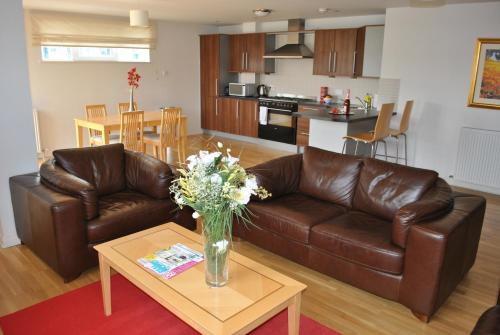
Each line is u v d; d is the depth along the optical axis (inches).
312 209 127.9
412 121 227.5
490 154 202.7
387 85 233.5
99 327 94.7
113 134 247.9
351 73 257.6
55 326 94.7
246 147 304.2
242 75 335.3
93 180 137.2
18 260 125.1
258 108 303.9
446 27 207.8
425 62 217.6
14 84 127.4
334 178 136.7
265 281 83.2
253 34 306.5
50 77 255.8
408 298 99.5
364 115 219.0
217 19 293.0
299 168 147.4
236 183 78.8
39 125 253.1
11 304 102.8
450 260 97.3
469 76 205.5
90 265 116.0
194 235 104.3
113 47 283.0
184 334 92.9
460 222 98.7
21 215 126.6
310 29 283.4
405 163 232.4
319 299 108.7
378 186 125.6
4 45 123.3
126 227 121.7
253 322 71.0
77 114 272.1
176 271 86.1
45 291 108.8
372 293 106.7
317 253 115.5
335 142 214.2
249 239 133.6
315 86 293.4
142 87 306.0
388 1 197.6
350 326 97.4
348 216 123.6
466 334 95.3
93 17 268.8
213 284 80.6
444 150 219.6
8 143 129.4
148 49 303.9
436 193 111.7
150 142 230.7
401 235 99.8
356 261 107.2
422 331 96.0
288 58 294.2
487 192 207.3
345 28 256.4
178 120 233.3
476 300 109.7
